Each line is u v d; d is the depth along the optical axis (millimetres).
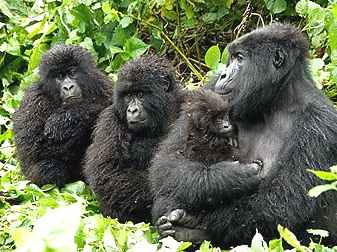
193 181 11164
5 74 17109
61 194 13219
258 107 11727
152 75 13422
